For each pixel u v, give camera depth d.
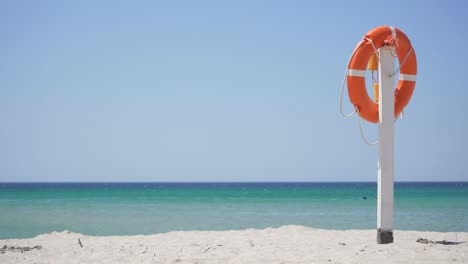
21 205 28.55
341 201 33.44
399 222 16.39
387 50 8.85
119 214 21.02
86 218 18.98
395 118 9.31
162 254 8.16
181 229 15.00
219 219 18.41
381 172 8.77
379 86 8.88
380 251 7.87
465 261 7.05
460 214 19.77
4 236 13.40
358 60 8.95
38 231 14.52
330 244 9.05
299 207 26.12
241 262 7.39
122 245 9.25
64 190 71.06
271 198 40.12
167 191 67.06
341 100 9.12
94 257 7.95
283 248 8.62
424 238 9.82
